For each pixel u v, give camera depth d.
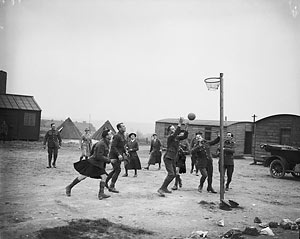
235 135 22.56
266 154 17.56
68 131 28.14
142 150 24.28
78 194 6.84
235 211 6.07
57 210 5.38
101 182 6.50
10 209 5.32
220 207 6.20
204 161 7.95
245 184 10.12
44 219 4.79
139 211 5.64
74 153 17.77
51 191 7.05
